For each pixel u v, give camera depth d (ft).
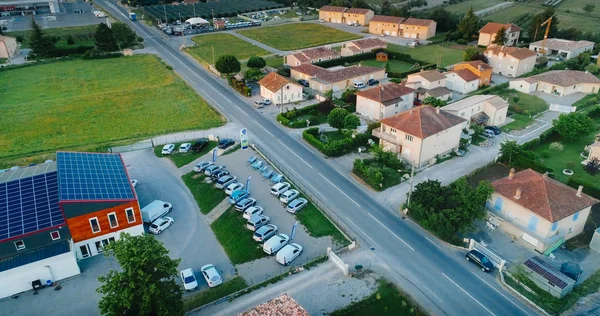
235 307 150.00
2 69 418.10
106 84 378.53
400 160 241.14
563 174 233.76
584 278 164.25
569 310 149.79
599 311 149.28
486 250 174.50
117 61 447.83
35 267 157.17
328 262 171.22
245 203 202.59
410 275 165.17
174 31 559.79
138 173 237.66
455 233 186.19
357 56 451.94
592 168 232.32
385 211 203.41
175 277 163.73
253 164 239.71
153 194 217.97
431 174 232.12
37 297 156.15
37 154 255.50
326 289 157.99
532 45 476.13
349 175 233.55
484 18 645.92
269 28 607.78
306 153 256.32
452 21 573.74
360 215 200.23
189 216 201.16
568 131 265.34
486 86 377.50
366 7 654.53
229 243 183.01
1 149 263.08
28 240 161.89
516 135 278.87
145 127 293.23
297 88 331.36
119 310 128.67
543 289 157.99
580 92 359.66
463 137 270.46
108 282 131.44
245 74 377.50
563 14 646.33
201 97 344.90
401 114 249.75
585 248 180.65
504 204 189.06
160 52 482.69
